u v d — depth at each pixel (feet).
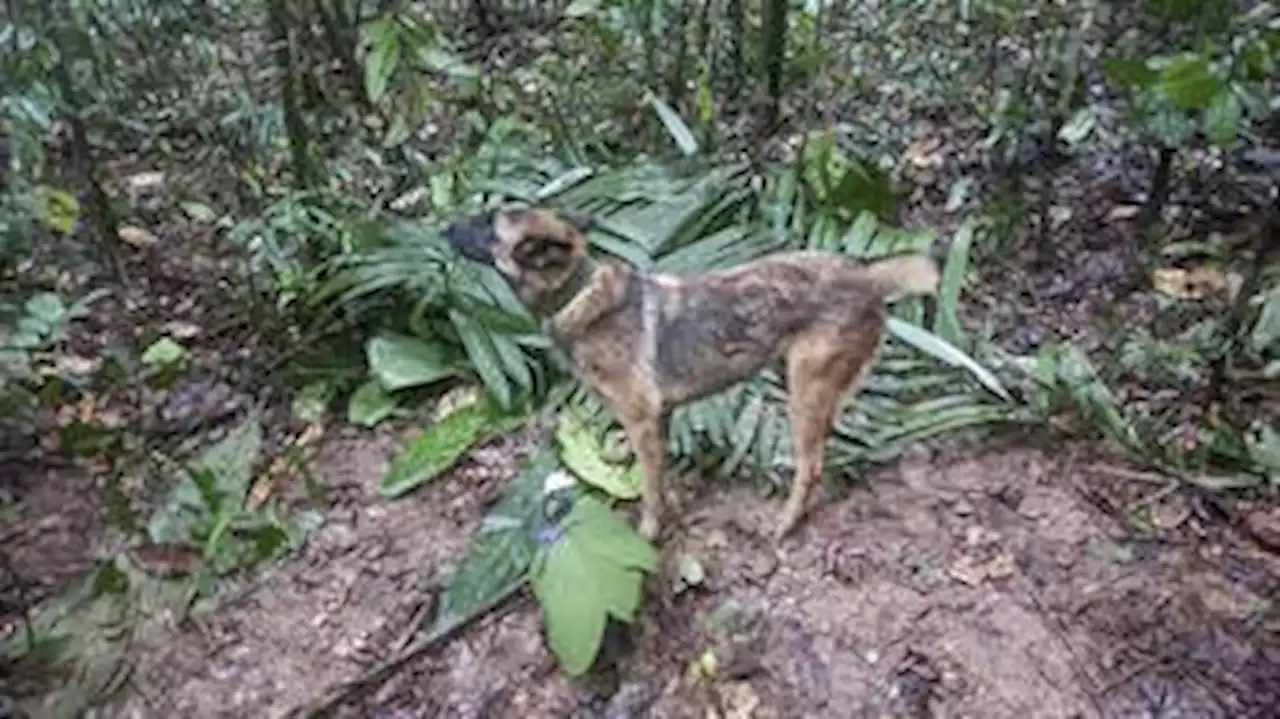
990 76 9.12
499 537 6.45
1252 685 5.74
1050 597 6.13
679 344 5.64
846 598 6.15
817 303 5.65
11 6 7.66
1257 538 6.38
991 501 6.60
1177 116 7.44
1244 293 7.11
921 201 8.80
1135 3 8.54
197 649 6.23
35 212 7.39
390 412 7.40
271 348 7.86
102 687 6.09
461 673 6.04
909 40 10.01
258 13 10.23
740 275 5.68
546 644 6.08
